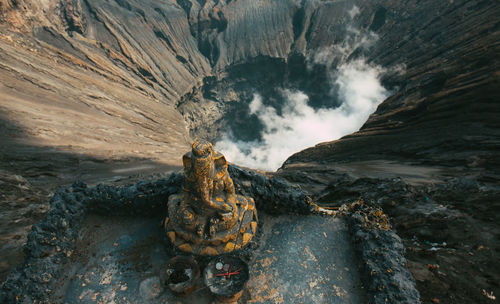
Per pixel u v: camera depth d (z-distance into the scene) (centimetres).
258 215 813
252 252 683
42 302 543
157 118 6281
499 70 3538
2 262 645
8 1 5059
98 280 618
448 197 929
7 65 3781
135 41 8738
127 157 2747
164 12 10681
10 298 520
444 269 607
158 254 682
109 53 7531
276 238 738
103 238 711
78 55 6309
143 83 8012
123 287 607
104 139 3262
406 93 5009
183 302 582
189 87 9525
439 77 4594
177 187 765
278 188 811
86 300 580
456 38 6259
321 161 3566
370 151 3219
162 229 725
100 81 5994
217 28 11869
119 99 5784
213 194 653
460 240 702
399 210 821
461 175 1480
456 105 3459
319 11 11475
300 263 664
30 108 2998
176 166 2781
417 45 8019
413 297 510
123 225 751
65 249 634
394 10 9725
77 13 7138
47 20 6141
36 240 600
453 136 2497
